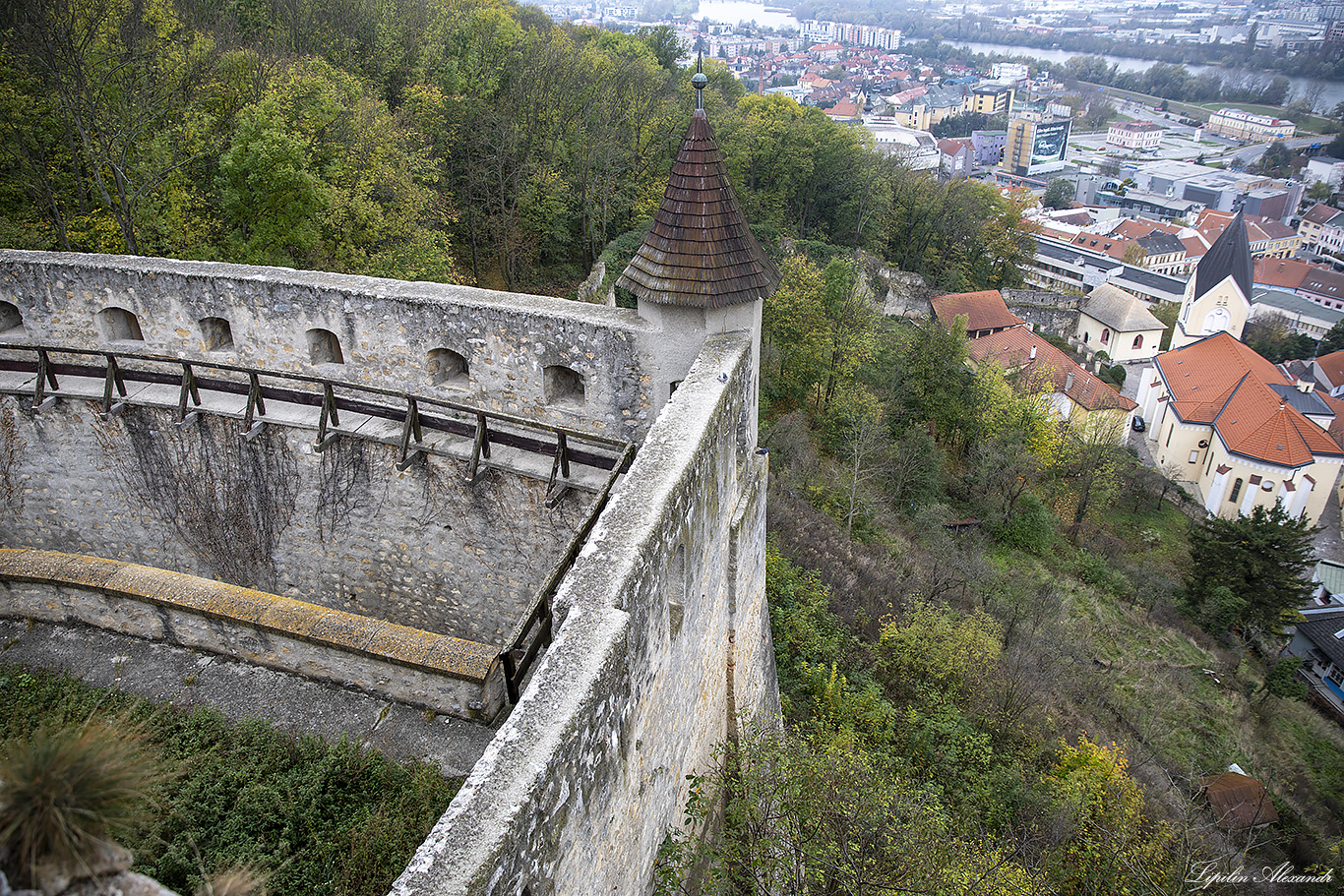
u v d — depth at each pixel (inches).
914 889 375.9
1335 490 2241.6
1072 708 847.1
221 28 1147.3
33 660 352.2
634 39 2810.0
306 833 289.3
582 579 238.2
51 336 495.2
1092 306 2874.0
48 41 754.8
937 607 864.3
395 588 482.9
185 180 864.3
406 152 1192.2
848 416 1307.8
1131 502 1788.9
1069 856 587.5
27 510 517.3
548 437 441.1
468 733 320.2
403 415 445.1
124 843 260.2
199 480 485.1
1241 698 1125.7
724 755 420.2
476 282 1382.9
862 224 2317.9
